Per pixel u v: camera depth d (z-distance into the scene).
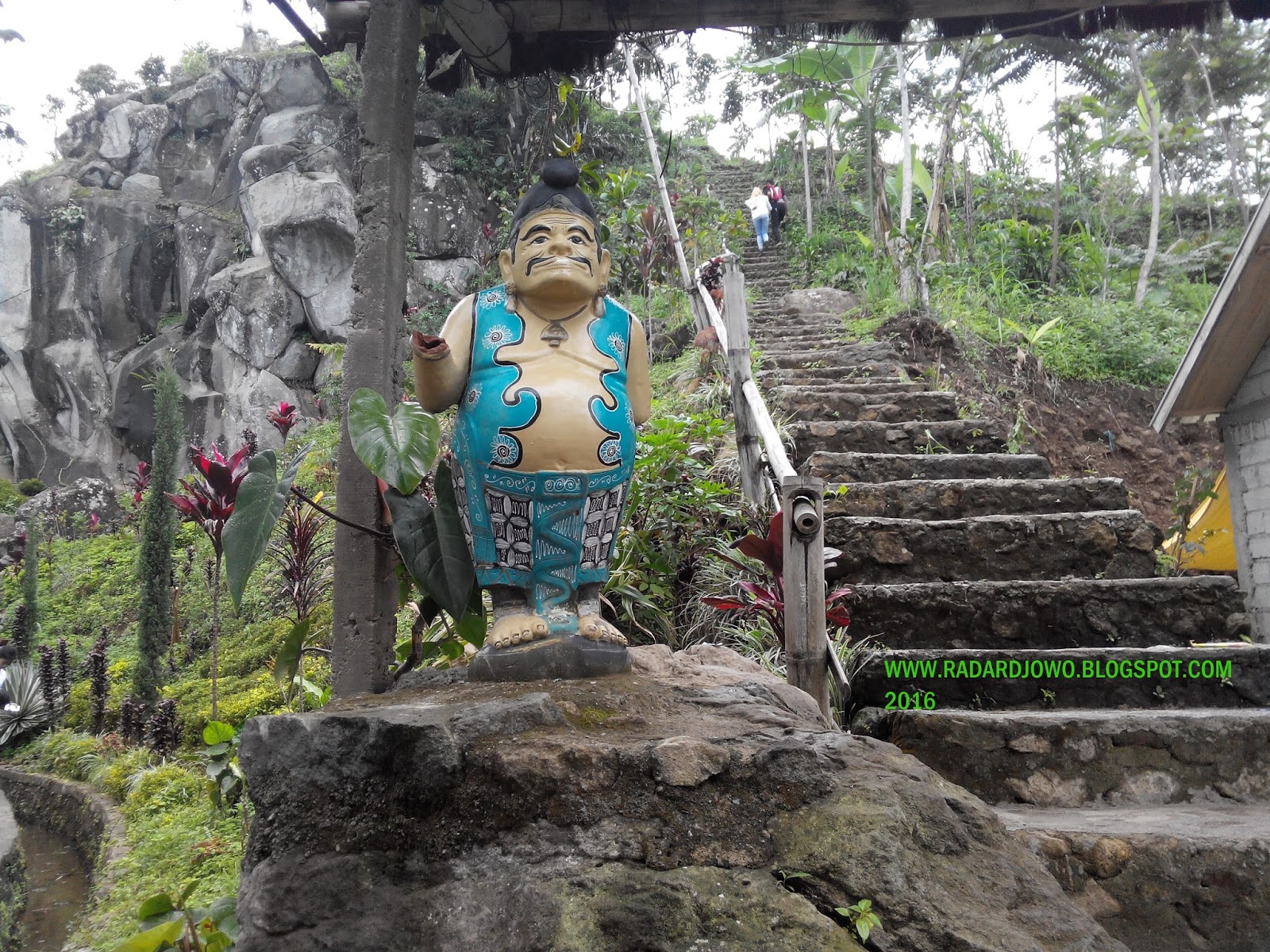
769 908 1.67
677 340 8.67
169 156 18.12
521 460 2.33
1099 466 6.63
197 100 18.16
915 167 10.82
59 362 16.81
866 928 1.61
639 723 2.07
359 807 1.96
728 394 5.91
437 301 13.69
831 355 7.14
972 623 3.82
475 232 14.58
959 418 6.04
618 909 1.67
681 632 3.88
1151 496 6.43
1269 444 4.05
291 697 4.85
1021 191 12.79
